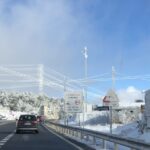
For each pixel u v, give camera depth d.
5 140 30.38
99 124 67.25
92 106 91.12
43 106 133.88
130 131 42.19
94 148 21.70
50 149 22.53
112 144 25.12
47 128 59.34
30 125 42.50
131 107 72.56
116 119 70.19
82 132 29.17
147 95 43.84
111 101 24.58
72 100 43.84
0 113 188.25
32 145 25.44
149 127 40.62
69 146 24.64
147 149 13.42
